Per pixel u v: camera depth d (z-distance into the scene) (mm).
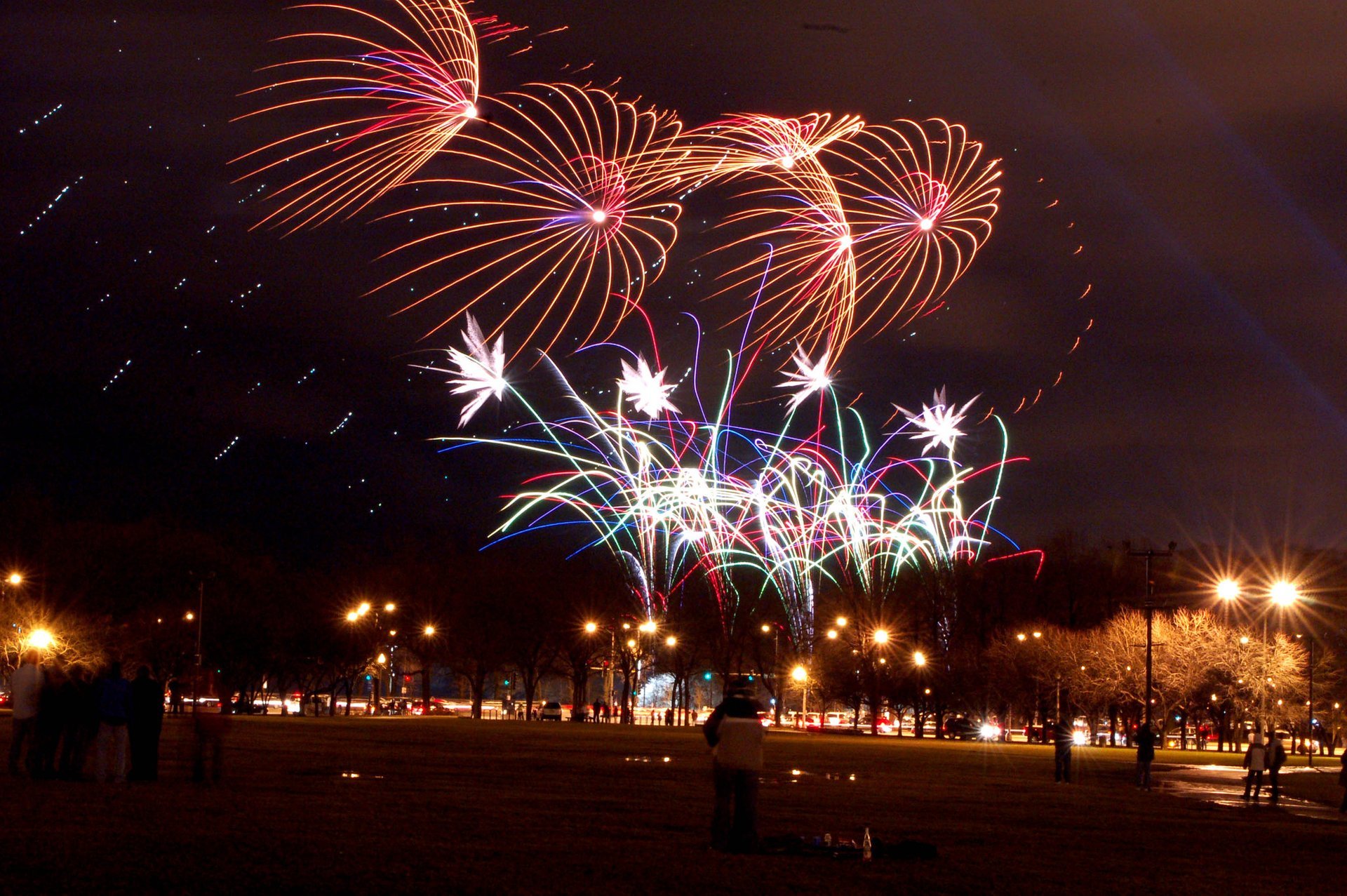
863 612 106188
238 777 29953
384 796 26484
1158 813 32719
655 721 125125
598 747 55094
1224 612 98000
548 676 139375
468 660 119438
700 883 16031
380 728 69438
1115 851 22328
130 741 27781
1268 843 25234
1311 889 18156
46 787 24891
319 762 37125
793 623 107562
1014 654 100375
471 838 19625
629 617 116312
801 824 24766
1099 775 51594
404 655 133875
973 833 24484
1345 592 101312
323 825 20406
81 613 94562
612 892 14992
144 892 13828
